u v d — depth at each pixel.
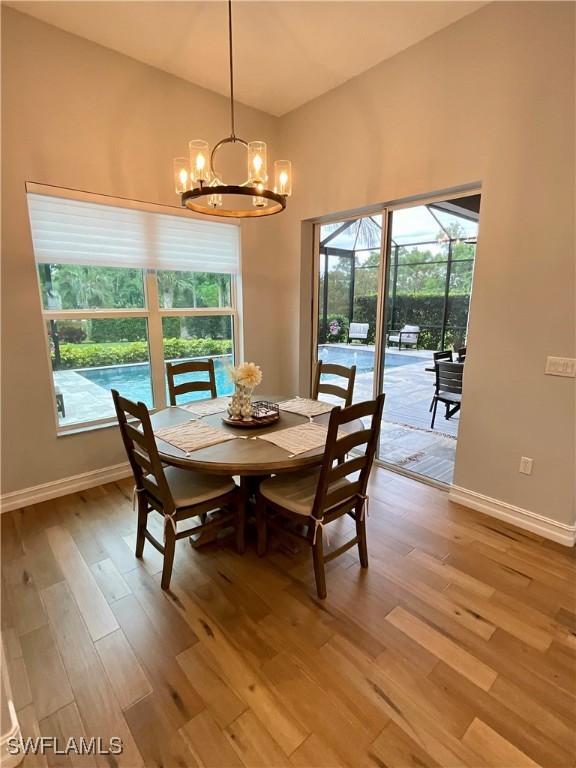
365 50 2.74
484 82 2.36
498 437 2.58
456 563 2.19
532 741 1.31
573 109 2.05
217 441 2.04
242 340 3.92
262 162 1.91
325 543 2.38
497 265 2.44
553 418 2.33
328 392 2.95
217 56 2.82
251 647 1.65
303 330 3.96
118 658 1.60
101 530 2.50
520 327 2.39
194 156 1.84
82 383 3.06
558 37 2.05
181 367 2.88
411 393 3.31
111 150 2.83
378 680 1.51
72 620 1.79
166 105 3.05
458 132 2.51
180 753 1.27
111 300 3.13
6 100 2.39
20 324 2.62
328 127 3.33
